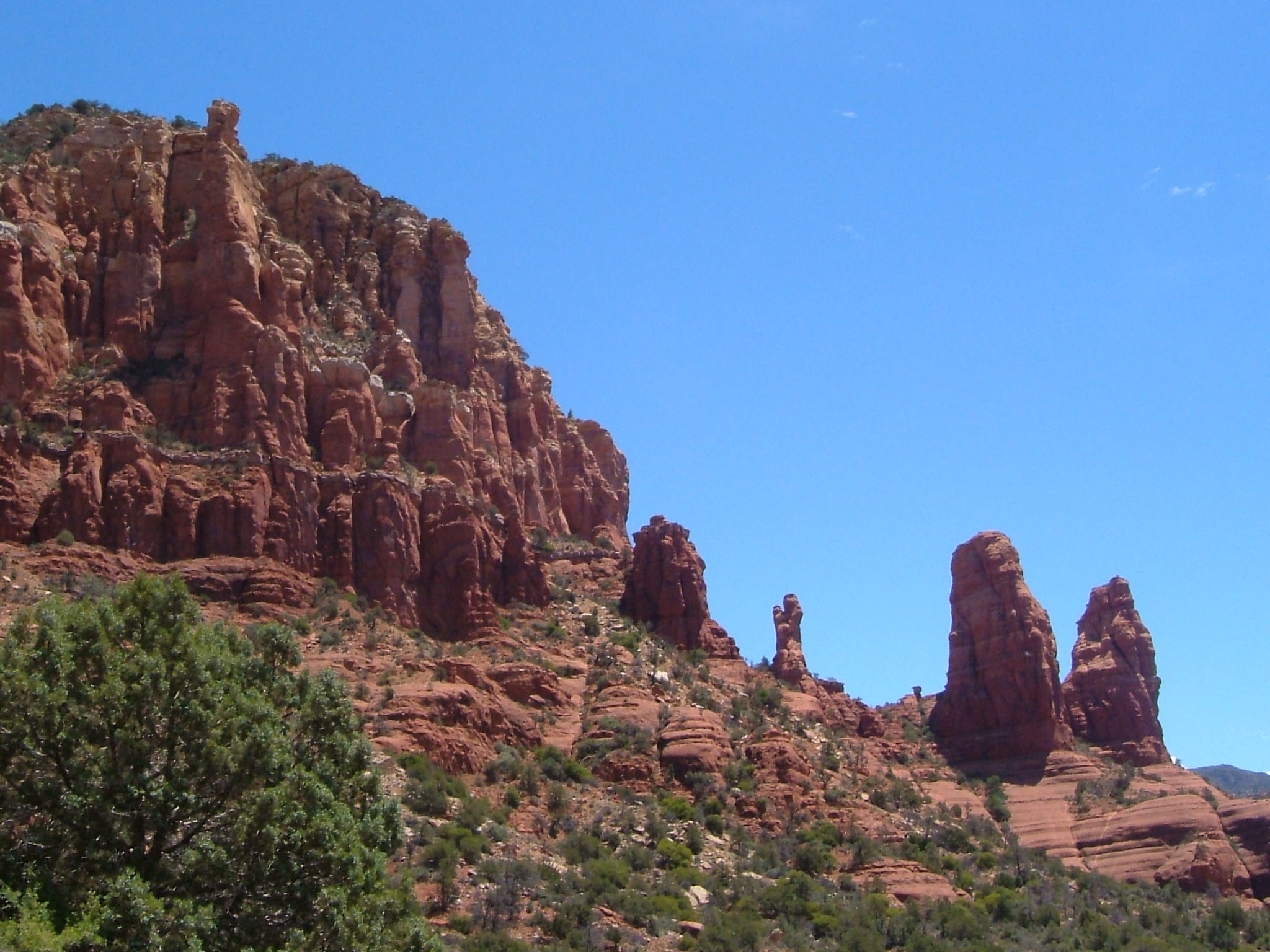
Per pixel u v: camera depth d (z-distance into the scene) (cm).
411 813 8262
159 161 12606
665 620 13050
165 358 11631
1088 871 11769
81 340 11625
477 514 11806
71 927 5034
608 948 7588
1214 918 10700
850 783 11569
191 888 5544
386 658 10119
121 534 10212
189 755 5691
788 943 8219
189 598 6066
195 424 11200
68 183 12325
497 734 9738
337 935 5556
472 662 10438
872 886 9619
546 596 12200
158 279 11988
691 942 7850
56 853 5497
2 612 8931
